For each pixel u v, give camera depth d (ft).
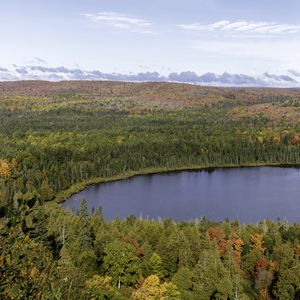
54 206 414.21
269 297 224.33
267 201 512.22
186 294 186.19
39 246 99.60
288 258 241.96
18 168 564.30
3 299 69.21
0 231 89.30
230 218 440.86
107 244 225.97
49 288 77.71
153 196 545.44
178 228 290.35
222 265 210.59
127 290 193.47
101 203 509.76
